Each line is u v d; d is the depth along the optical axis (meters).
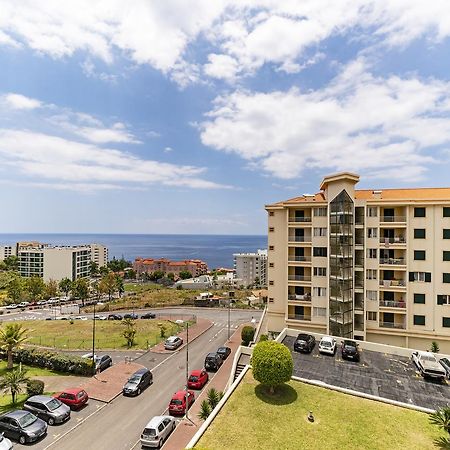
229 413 20.00
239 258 155.38
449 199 38.00
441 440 17.88
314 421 19.39
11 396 29.66
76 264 143.12
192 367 39.31
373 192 42.84
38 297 92.38
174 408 27.19
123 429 24.95
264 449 17.00
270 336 43.62
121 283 108.69
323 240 42.44
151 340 50.12
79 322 63.47
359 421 19.47
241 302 87.94
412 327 39.03
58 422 25.23
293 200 45.47
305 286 43.41
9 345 35.97
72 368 35.78
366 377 26.08
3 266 140.88
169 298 91.81
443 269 38.44
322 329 41.84
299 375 26.19
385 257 40.75
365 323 40.34
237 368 29.25
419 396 23.08
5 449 20.86
